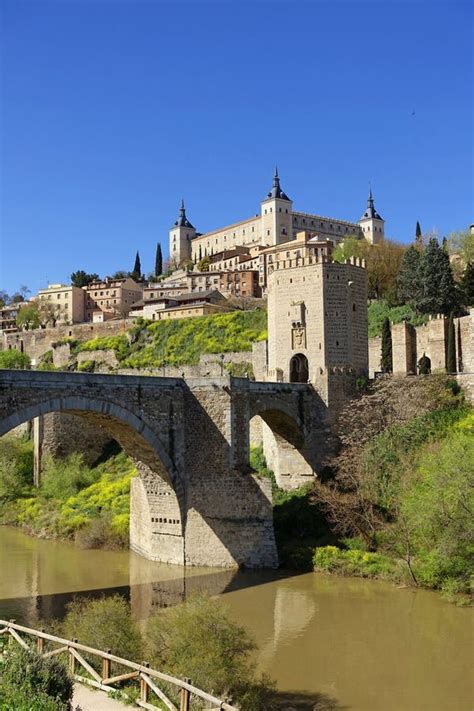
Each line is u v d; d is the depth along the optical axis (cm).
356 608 4312
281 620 4106
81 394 4741
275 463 6862
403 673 3328
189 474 5494
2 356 12738
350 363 6862
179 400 5481
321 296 6831
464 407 6500
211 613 2988
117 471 8256
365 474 5797
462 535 4466
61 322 19562
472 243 12375
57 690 2023
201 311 13588
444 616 4153
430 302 10088
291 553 5378
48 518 7175
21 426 9956
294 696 3056
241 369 9412
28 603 4456
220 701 2031
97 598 4528
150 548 5725
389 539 5241
